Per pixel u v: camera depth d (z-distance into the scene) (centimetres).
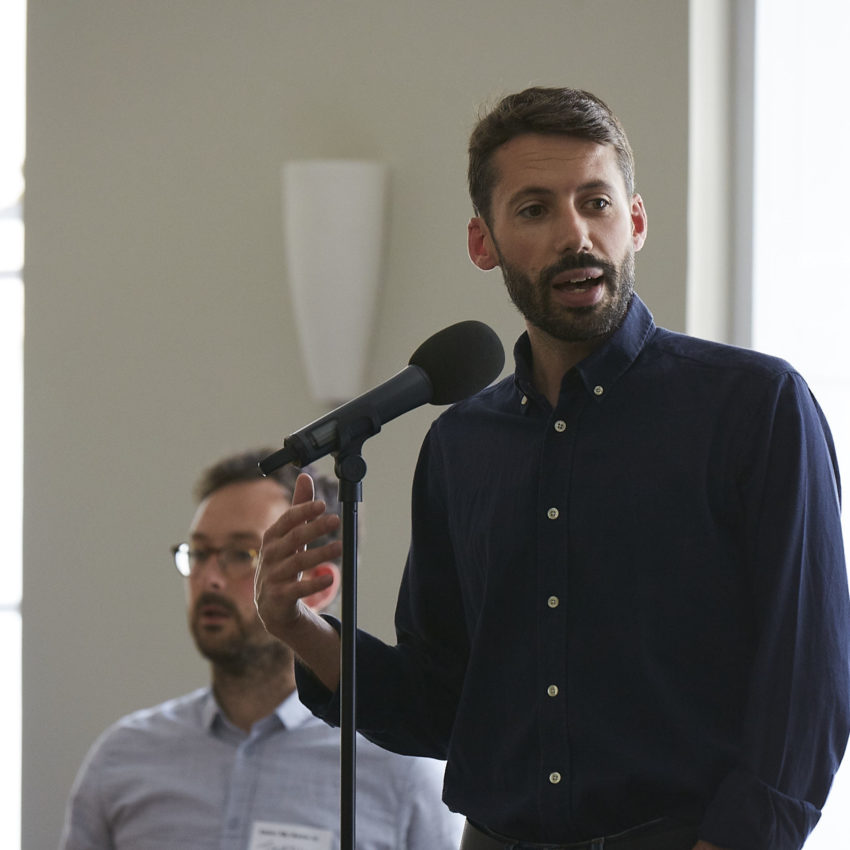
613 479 342
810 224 646
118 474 765
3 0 844
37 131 786
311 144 718
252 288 735
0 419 834
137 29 764
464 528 375
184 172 752
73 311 777
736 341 656
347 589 326
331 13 714
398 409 339
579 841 333
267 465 325
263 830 549
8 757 823
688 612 329
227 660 557
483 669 358
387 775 540
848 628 325
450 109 682
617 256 341
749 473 329
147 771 568
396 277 693
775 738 309
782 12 650
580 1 648
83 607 771
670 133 627
